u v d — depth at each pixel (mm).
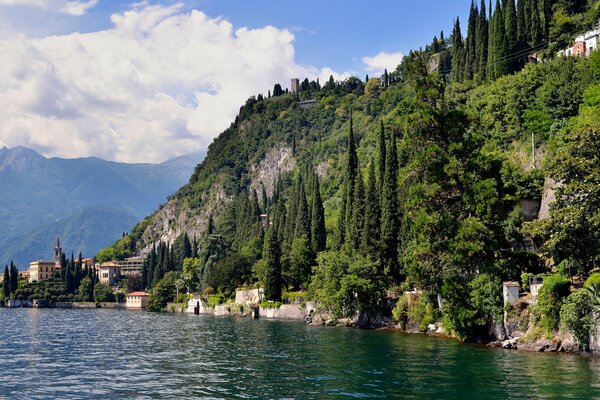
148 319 145500
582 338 55406
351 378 44656
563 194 63688
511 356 55469
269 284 145250
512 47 141250
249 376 46406
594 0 158125
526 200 87250
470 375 45125
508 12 144000
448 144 75312
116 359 58750
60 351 67000
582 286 58906
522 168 104250
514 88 118312
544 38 151750
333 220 186000
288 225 171250
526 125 110875
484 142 74875
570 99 106500
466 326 67938
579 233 60906
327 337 80375
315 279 118875
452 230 69500
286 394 39062
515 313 63031
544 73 119375
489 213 69312
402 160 119375
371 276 102875
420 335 81938
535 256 69875
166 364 54406
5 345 75000
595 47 131875
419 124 75562
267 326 109062
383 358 55750
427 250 73562
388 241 108062
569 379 42625
